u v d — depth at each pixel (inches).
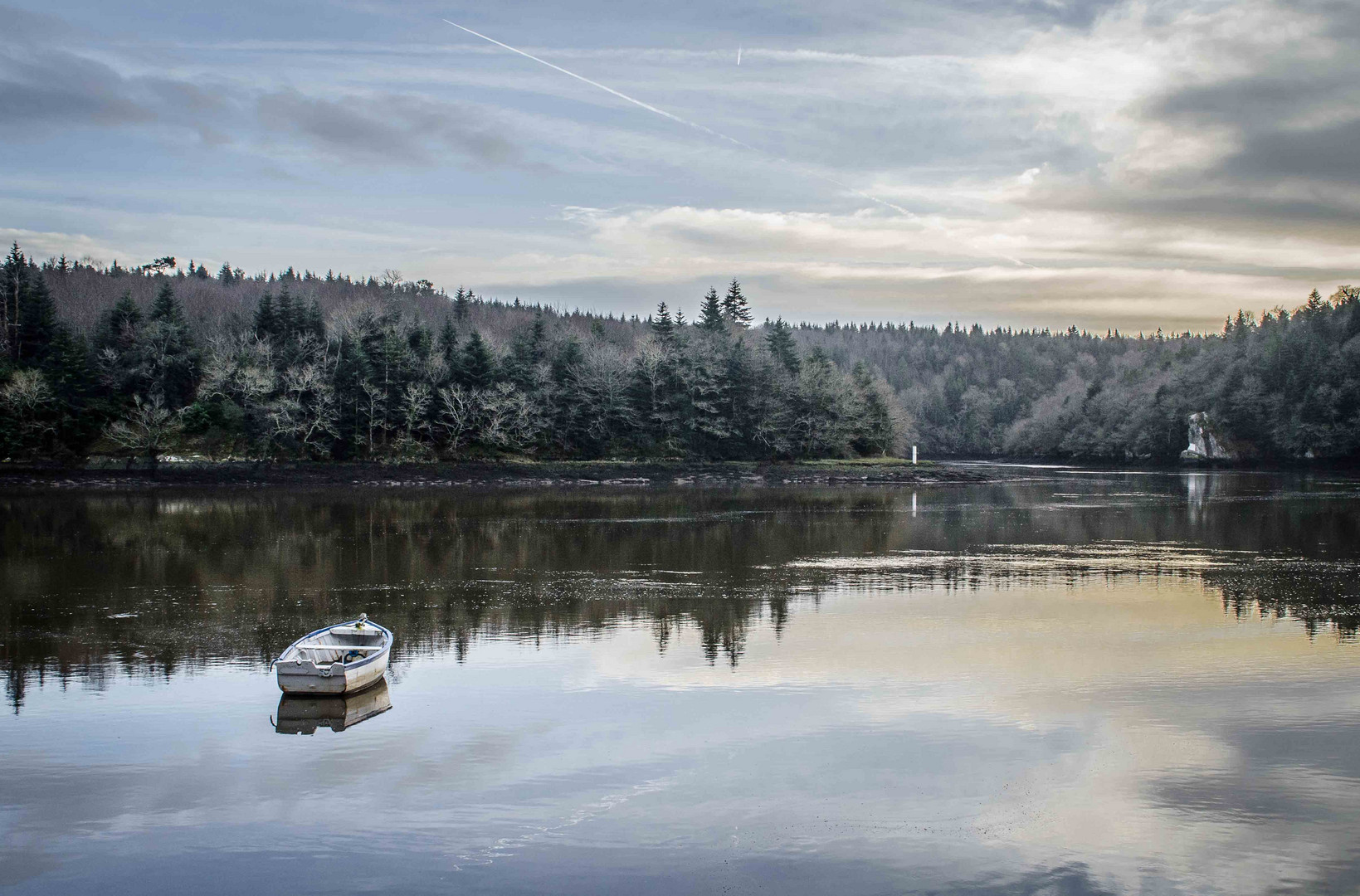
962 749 865.5
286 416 4239.7
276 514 2997.0
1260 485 4564.5
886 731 914.7
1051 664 1158.3
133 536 2397.9
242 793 775.1
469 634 1325.0
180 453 4234.7
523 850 677.9
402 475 4298.7
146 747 880.3
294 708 990.4
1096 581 1749.5
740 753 855.7
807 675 1108.5
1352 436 5851.4
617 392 5211.6
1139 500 3602.4
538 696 1027.9
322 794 772.6
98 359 4394.7
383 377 4635.8
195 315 6161.4
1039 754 853.2
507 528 2637.8
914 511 3184.1
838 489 4424.2
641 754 854.5
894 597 1594.5
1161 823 716.7
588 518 2933.1
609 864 657.0
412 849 681.6
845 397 5620.1
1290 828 709.3
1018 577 1790.1
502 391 4793.3
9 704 1006.4
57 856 674.2
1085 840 689.6
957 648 1238.9
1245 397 6486.2
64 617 1437.0
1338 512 3053.6
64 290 6978.4
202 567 1914.4
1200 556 2064.5
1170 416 6988.2
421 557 2063.2
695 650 1227.9
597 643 1269.7
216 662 1175.6
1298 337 6737.2
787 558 2062.0
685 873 645.3
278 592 1641.2
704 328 6107.3
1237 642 1266.0
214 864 663.8
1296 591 1638.8
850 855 667.4
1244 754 852.0
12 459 3993.6
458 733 913.5
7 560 1991.9
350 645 1146.7
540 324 5595.5
